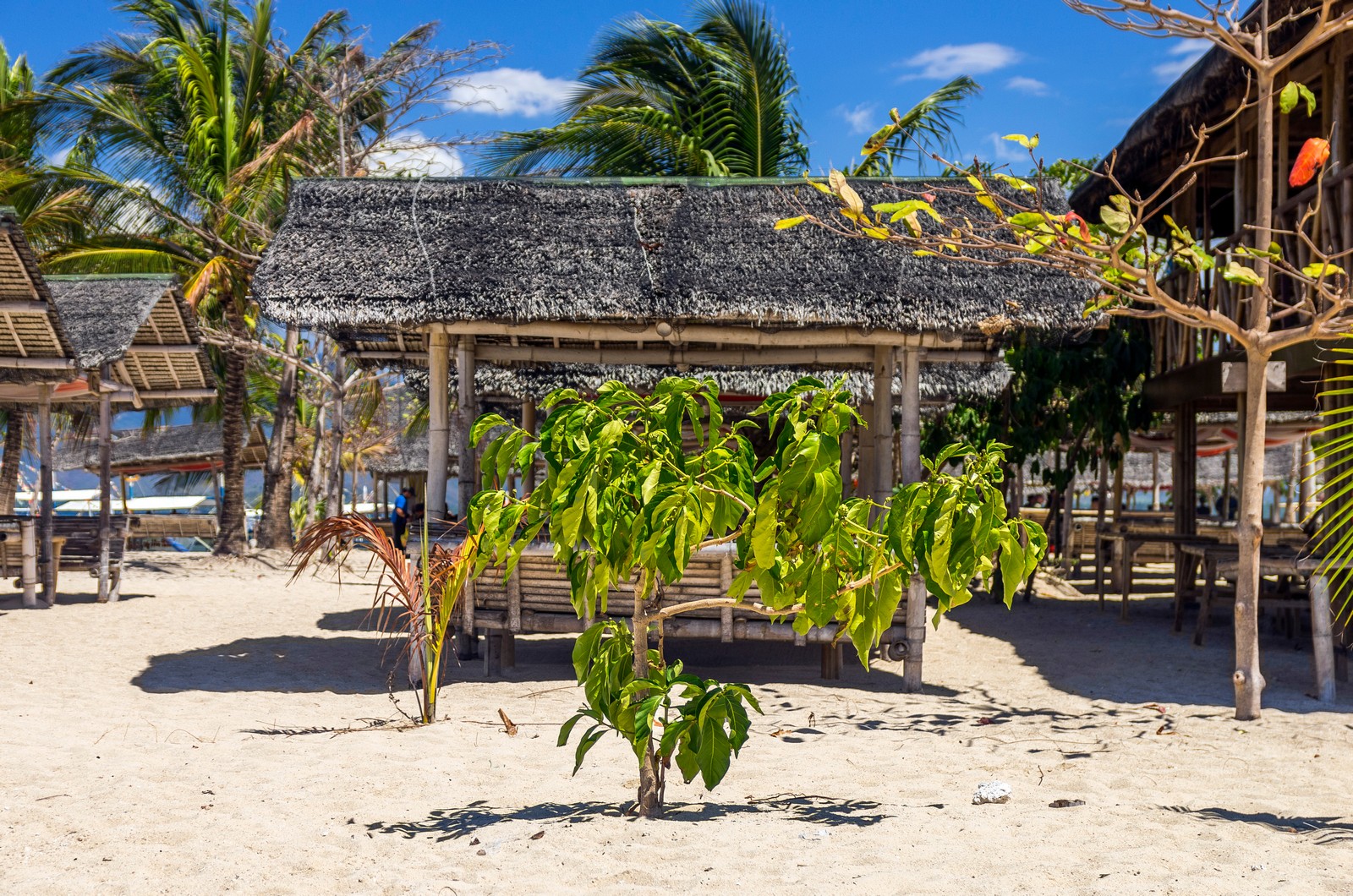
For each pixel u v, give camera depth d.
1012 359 13.48
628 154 18.52
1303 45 6.07
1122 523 15.60
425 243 8.30
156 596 13.91
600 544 3.60
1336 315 6.00
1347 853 3.82
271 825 4.19
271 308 7.79
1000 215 6.29
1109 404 13.18
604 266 8.06
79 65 19.77
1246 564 6.56
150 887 3.52
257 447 32.25
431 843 4.00
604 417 3.71
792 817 4.36
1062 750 5.71
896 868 3.65
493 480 3.96
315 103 20.69
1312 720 6.50
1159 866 3.65
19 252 11.01
